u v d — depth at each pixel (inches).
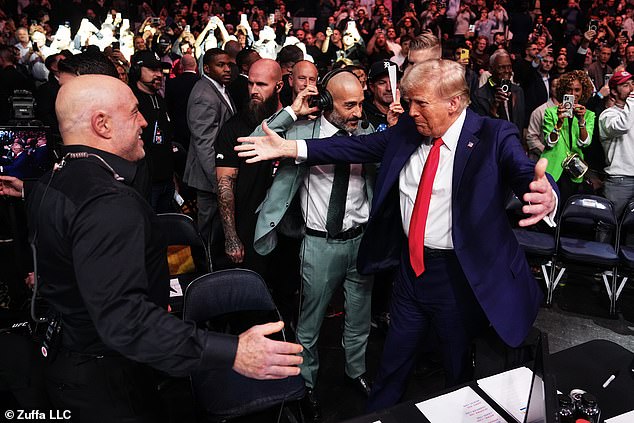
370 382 112.3
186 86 189.2
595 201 144.6
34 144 111.0
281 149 86.5
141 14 436.5
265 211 94.1
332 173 92.6
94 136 59.9
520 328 77.2
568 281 161.8
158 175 143.0
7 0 418.0
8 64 245.4
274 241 98.9
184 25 386.0
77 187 55.5
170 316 53.1
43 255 58.5
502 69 167.2
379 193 84.6
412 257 83.4
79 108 59.0
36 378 71.6
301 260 98.3
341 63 176.9
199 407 82.9
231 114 143.7
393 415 61.0
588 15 434.9
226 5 440.1
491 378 66.9
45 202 56.9
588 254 141.6
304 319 101.2
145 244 55.2
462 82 72.9
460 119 76.8
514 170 71.7
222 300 89.0
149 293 60.5
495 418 60.6
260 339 52.9
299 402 97.3
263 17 417.1
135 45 306.8
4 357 72.6
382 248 91.6
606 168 162.6
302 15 486.3
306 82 118.9
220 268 135.0
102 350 61.2
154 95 141.6
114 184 56.1
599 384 69.1
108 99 59.8
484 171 74.5
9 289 116.1
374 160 88.8
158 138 141.8
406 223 84.6
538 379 52.8
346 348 107.7
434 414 61.2
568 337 133.5
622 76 152.7
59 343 62.3
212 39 298.7
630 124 152.6
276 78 111.7
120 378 62.1
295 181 92.4
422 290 84.1
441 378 115.0
